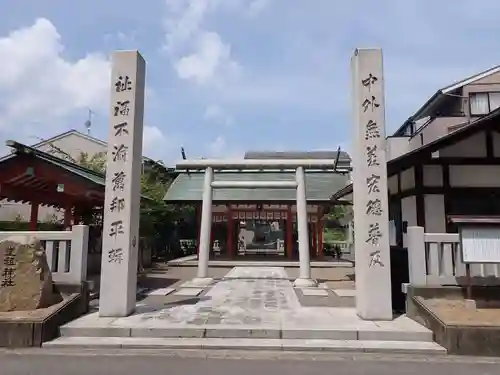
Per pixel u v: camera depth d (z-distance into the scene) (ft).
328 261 77.87
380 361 20.89
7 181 38.78
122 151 29.63
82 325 25.34
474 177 40.55
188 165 53.83
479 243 26.13
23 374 18.66
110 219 28.99
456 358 21.54
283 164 52.85
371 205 28.27
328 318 27.78
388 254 27.86
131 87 30.04
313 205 80.43
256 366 19.88
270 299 36.14
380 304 27.35
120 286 28.35
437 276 28.32
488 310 26.00
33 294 25.99
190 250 102.83
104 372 18.92
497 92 66.95
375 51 29.27
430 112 79.92
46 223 67.31
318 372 19.10
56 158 41.42
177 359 20.93
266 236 118.32
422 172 40.96
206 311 30.14
